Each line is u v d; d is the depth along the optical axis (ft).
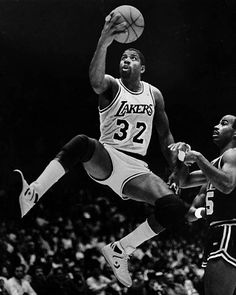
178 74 76.84
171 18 72.90
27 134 85.66
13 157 84.53
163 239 70.54
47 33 77.30
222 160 23.66
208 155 79.56
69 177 85.25
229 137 24.90
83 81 83.10
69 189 84.38
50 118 85.92
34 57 80.84
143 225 22.82
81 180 85.76
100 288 46.93
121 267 23.04
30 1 74.54
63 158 21.26
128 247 23.06
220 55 74.13
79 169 86.07
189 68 76.18
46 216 71.00
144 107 22.70
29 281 46.14
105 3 72.08
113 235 68.80
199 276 52.11
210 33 73.10
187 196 80.43
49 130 86.12
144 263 54.19
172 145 22.65
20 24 76.48
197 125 79.56
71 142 21.52
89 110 84.99
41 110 85.61
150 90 23.36
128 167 22.35
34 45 79.20
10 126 85.15
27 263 52.75
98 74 21.44
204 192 26.05
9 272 46.62
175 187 23.34
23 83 83.51
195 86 77.36
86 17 74.79
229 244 23.18
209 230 24.13
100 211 75.41
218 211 23.76
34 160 85.25
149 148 80.74
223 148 25.02
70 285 45.83
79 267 51.19
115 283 48.57
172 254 62.44
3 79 82.58
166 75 77.15
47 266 47.91
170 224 22.03
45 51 79.77
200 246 69.82
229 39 72.64
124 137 22.39
